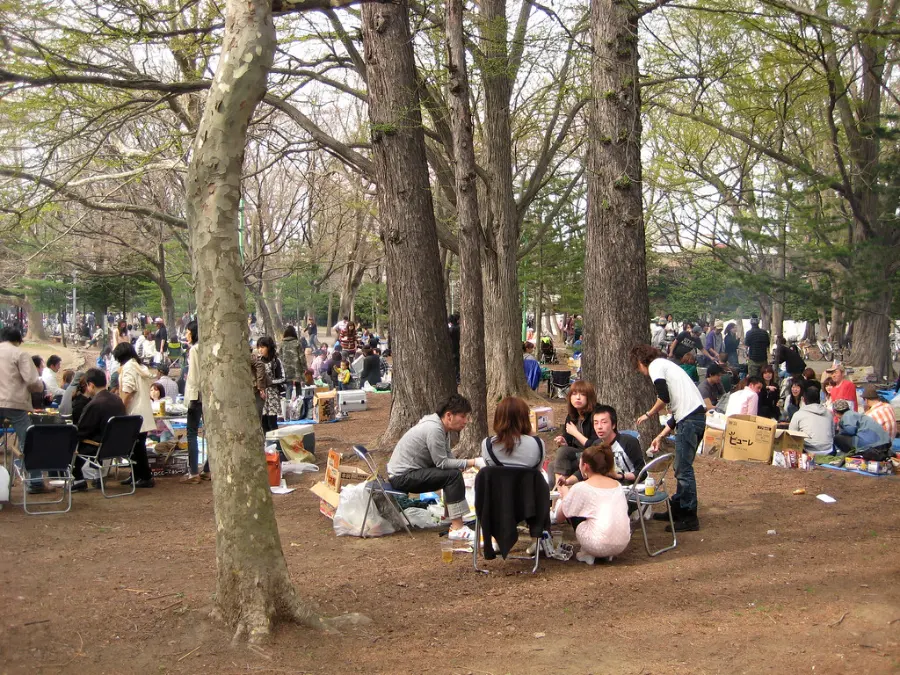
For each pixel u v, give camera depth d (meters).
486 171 15.88
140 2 9.36
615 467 7.11
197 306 4.72
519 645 4.81
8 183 11.24
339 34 11.66
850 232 20.70
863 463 10.11
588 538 6.38
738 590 5.77
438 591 5.78
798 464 10.27
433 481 7.22
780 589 5.77
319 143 13.05
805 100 18.89
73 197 13.26
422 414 10.76
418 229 10.63
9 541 6.73
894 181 18.12
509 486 6.21
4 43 8.49
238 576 4.73
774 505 8.45
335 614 5.20
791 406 13.48
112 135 15.37
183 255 27.75
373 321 46.69
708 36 16.03
